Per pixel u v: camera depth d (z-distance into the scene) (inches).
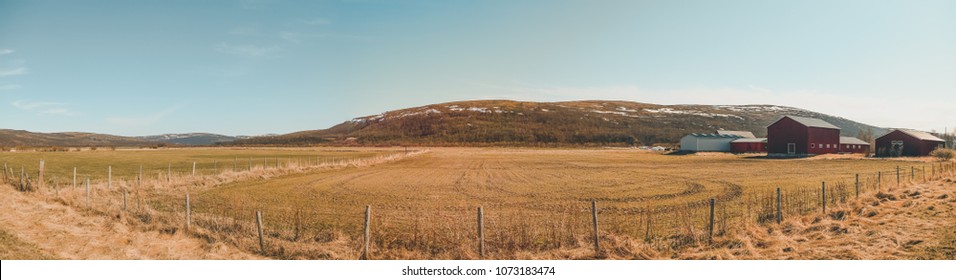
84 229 751.1
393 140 7598.4
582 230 733.9
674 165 2338.8
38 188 1222.3
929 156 2797.7
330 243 655.1
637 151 4537.4
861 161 2487.7
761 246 621.6
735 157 3129.9
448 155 3641.7
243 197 1175.0
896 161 2445.9
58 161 2623.0
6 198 1027.9
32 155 3284.9
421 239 664.4
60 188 1301.7
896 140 2960.1
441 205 1053.2
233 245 657.6
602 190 1295.5
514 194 1232.8
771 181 1485.0
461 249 596.7
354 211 968.9
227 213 944.9
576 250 601.3
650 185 1408.7
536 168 2176.4
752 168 2080.5
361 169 2126.0
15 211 863.1
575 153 4065.0
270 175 1748.3
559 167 2235.5
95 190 1200.8
